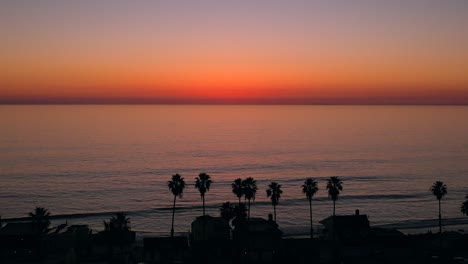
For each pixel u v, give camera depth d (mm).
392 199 169625
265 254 85688
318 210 150875
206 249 88625
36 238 81312
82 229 93438
